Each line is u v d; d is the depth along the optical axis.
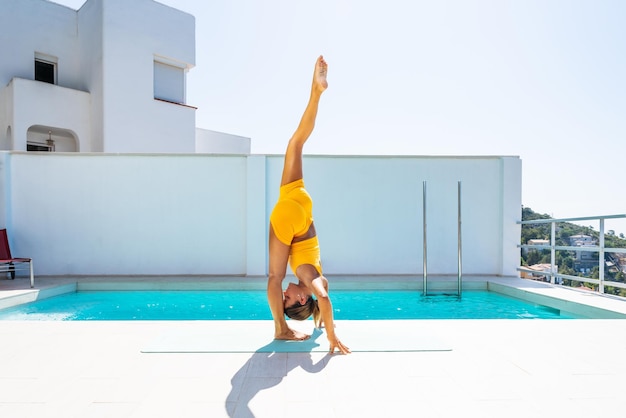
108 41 11.01
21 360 2.32
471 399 1.78
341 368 2.19
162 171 6.66
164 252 6.63
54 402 1.76
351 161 6.77
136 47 11.57
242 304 5.11
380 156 6.76
